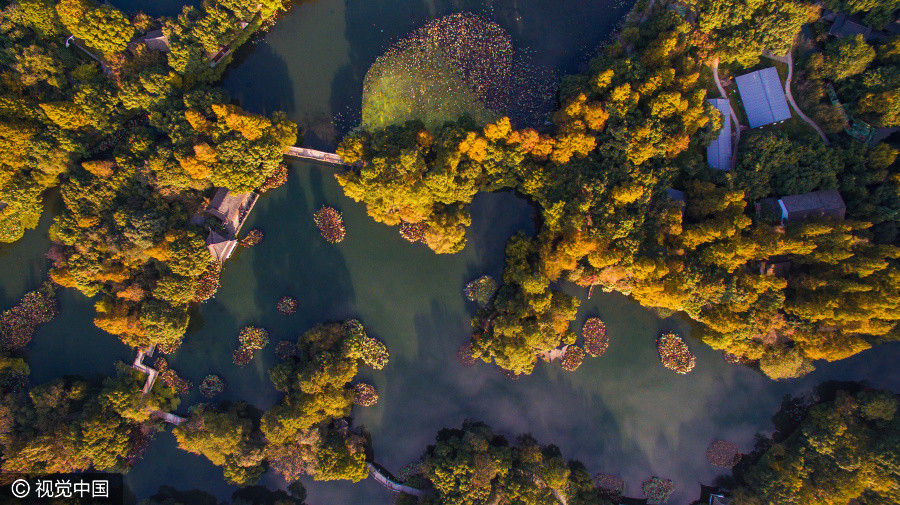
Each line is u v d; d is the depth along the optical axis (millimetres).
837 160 63750
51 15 63688
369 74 70188
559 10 70625
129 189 66125
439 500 67000
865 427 64438
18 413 66188
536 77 69625
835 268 60875
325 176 71438
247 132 62844
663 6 67250
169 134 64562
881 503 61719
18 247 71125
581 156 63344
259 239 71375
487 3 70750
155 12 70938
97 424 66375
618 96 60406
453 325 72000
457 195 64625
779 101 66188
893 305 57719
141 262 66312
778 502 66250
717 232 60375
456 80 69125
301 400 65938
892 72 62000
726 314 63812
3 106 61625
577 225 61250
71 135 64375
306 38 71375
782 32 63031
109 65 65000
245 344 71688
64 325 71625
